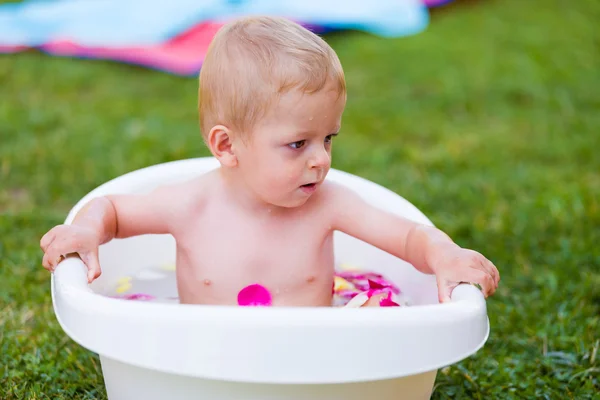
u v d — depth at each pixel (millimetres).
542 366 2725
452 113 5609
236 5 6676
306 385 1825
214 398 1854
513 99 5867
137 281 2824
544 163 4797
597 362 2729
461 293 2018
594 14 7777
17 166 4391
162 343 1708
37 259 3367
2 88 5766
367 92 5895
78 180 4266
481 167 4672
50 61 6414
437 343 1780
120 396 2033
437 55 6645
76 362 2652
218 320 1681
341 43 6918
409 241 2348
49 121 5070
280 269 2393
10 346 2727
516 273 3420
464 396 2561
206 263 2391
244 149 2236
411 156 4742
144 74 6270
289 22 2297
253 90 2158
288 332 1678
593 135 5195
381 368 1727
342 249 2967
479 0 8273
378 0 7242
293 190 2229
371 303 2346
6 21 6742
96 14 6773
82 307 1798
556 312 3096
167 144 4742
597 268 3467
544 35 7160
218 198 2414
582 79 6195
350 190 2496
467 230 3795
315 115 2150
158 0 6828
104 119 5199
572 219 3918
